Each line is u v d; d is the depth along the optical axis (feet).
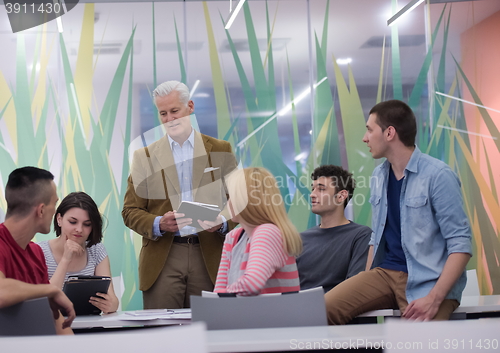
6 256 4.76
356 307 6.00
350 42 13.97
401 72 13.91
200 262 8.02
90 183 13.26
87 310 6.11
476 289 8.90
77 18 13.65
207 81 13.73
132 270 12.97
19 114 13.33
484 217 13.41
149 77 13.65
